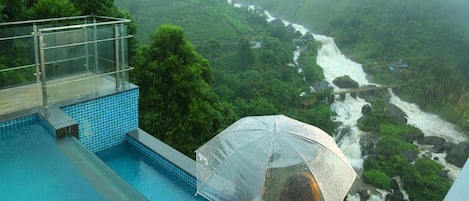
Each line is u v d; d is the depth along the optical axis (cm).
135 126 577
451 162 2434
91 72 532
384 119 3130
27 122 471
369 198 2122
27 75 489
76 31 509
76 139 444
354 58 4784
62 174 376
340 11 5769
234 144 311
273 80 3675
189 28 5194
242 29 5472
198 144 1230
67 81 510
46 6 920
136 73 1227
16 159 398
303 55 4722
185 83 1184
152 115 1191
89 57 526
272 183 275
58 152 414
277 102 3347
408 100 3628
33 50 484
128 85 570
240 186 287
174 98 1205
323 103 3544
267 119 340
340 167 301
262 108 2984
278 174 278
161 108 1208
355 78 4191
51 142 432
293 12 6756
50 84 495
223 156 308
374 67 4341
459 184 214
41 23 745
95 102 520
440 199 2091
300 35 5538
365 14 5459
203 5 6200
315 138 311
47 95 493
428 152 2602
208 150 330
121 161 520
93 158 408
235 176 294
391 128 2956
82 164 394
